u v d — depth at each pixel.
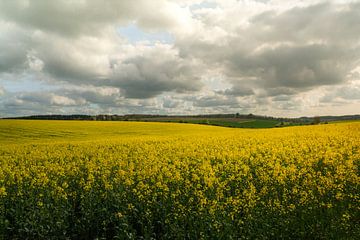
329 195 10.17
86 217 9.14
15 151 24.19
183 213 8.78
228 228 7.79
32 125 51.56
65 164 17.91
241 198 10.28
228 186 11.18
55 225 8.70
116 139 32.50
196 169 14.38
